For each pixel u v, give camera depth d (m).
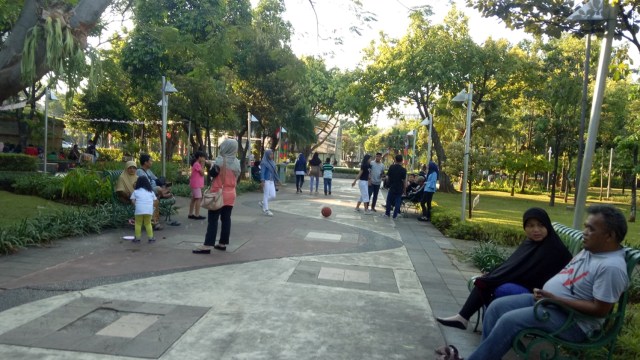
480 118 24.89
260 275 6.08
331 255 7.61
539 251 4.15
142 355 3.59
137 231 7.85
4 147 26.16
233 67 23.31
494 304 3.74
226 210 7.43
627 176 41.94
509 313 3.44
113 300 4.84
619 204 28.36
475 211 16.38
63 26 5.17
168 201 10.03
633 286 6.01
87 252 6.94
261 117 25.56
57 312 4.44
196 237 8.50
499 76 24.95
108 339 3.86
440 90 26.44
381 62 27.41
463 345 4.18
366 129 30.98
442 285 6.16
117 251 7.10
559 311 3.37
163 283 5.53
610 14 5.89
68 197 12.06
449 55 24.83
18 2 8.56
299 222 11.19
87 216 8.62
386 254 8.04
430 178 13.03
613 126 27.48
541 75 25.41
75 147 27.55
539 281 4.12
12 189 13.62
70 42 5.13
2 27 11.34
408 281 6.27
